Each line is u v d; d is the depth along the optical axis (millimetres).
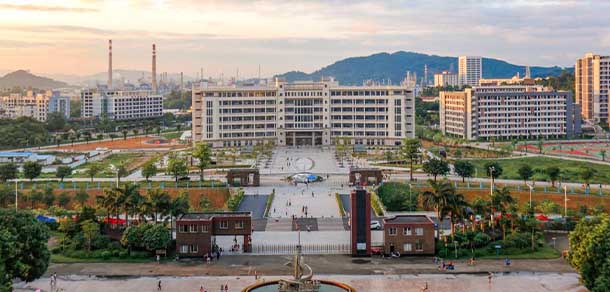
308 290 186375
